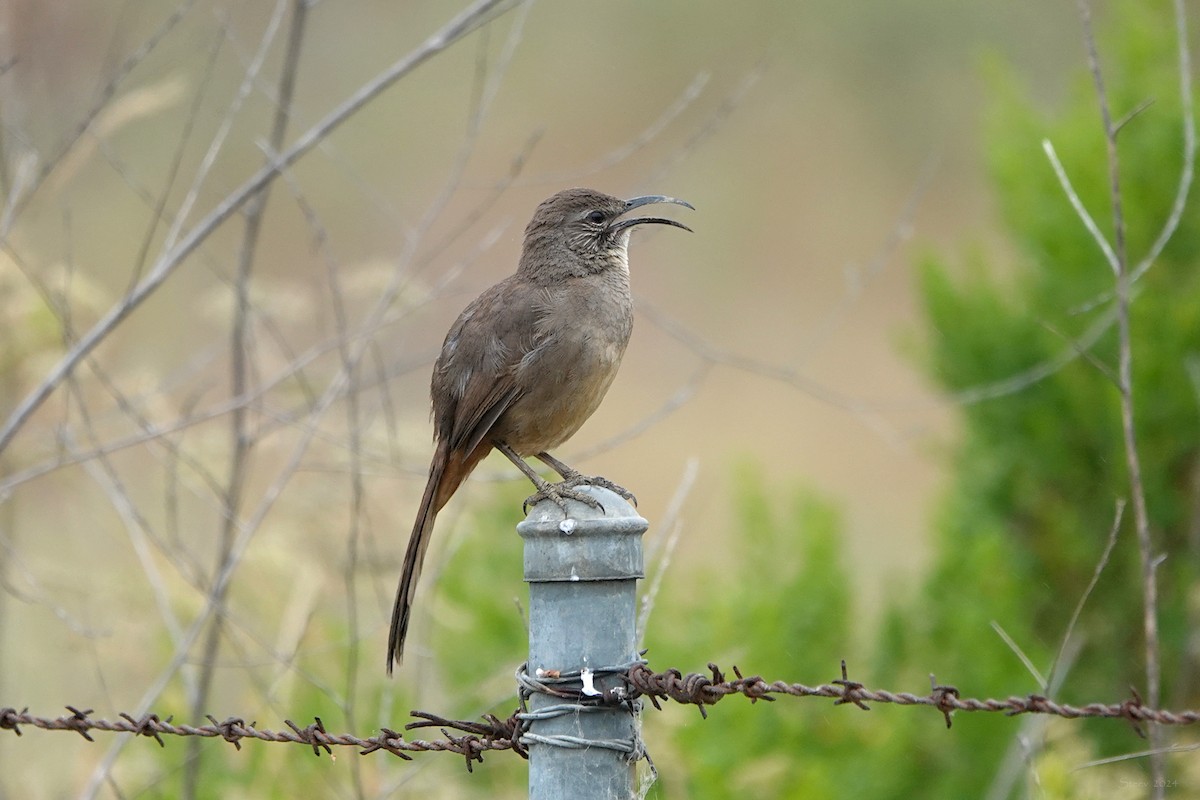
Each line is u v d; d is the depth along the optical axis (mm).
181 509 14109
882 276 29703
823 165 32812
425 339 22422
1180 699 11883
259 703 10969
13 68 11922
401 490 12234
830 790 10602
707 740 10695
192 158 22828
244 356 11750
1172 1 13258
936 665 11406
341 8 28453
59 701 13070
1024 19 33469
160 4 17156
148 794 11258
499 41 28422
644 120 33375
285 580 11750
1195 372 11922
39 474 10234
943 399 13203
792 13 34312
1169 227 8812
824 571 11789
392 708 11445
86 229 21469
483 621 12250
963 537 12344
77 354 9977
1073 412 12516
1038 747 9664
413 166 29188
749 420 24469
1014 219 13281
